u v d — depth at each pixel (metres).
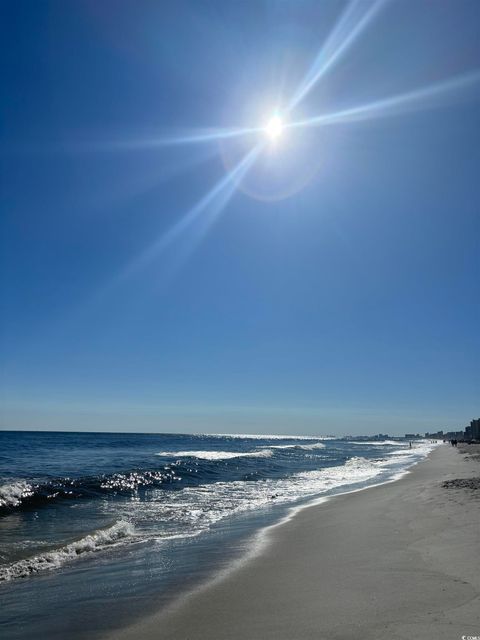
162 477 23.50
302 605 5.32
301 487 21.20
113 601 5.93
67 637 4.78
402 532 9.24
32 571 7.75
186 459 38.25
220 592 6.06
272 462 40.19
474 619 4.53
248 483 23.14
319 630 4.50
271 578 6.61
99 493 17.75
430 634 4.21
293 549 8.57
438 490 15.19
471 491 14.11
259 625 4.78
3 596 6.37
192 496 18.00
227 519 12.85
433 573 6.19
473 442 119.69
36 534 10.86
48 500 15.57
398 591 5.53
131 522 12.49
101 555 8.82
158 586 6.52
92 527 11.74
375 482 22.84
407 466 35.62
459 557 6.82
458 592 5.35
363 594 5.52
